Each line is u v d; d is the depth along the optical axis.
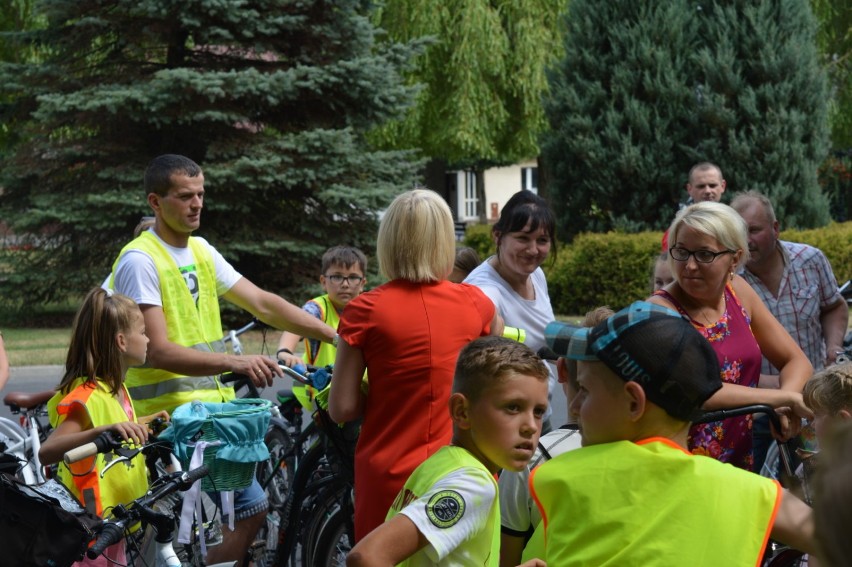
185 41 17.06
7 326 17.45
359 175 17.31
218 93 15.81
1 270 17.59
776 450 4.46
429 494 2.57
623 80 17.64
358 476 3.80
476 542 2.61
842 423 1.14
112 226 16.06
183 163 4.84
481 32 21.28
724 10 17.55
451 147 23.25
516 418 2.64
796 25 17.44
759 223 5.11
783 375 4.01
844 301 5.43
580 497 2.18
